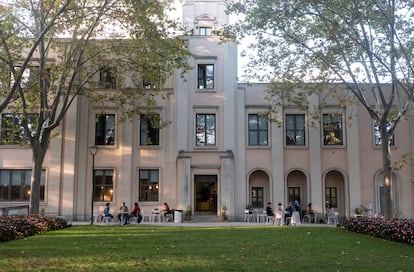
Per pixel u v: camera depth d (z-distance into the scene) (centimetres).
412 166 3494
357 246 1599
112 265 1122
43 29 2017
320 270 1074
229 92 3544
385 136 2409
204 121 3531
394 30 2169
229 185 3388
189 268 1082
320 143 3525
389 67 2417
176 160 3478
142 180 3497
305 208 3553
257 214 3353
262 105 3572
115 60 2656
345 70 2458
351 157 3500
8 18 2094
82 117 3503
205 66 3588
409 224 1831
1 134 3419
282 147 3525
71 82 2530
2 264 1117
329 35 2375
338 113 3256
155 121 2823
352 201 3453
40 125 2470
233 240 1764
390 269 1098
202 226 2705
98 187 3459
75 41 2598
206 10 3709
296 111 3584
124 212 3038
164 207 3422
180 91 3528
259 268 1090
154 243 1644
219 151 3450
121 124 3503
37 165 2453
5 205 3384
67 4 1847
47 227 2194
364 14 2136
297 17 2359
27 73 3225
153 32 2244
